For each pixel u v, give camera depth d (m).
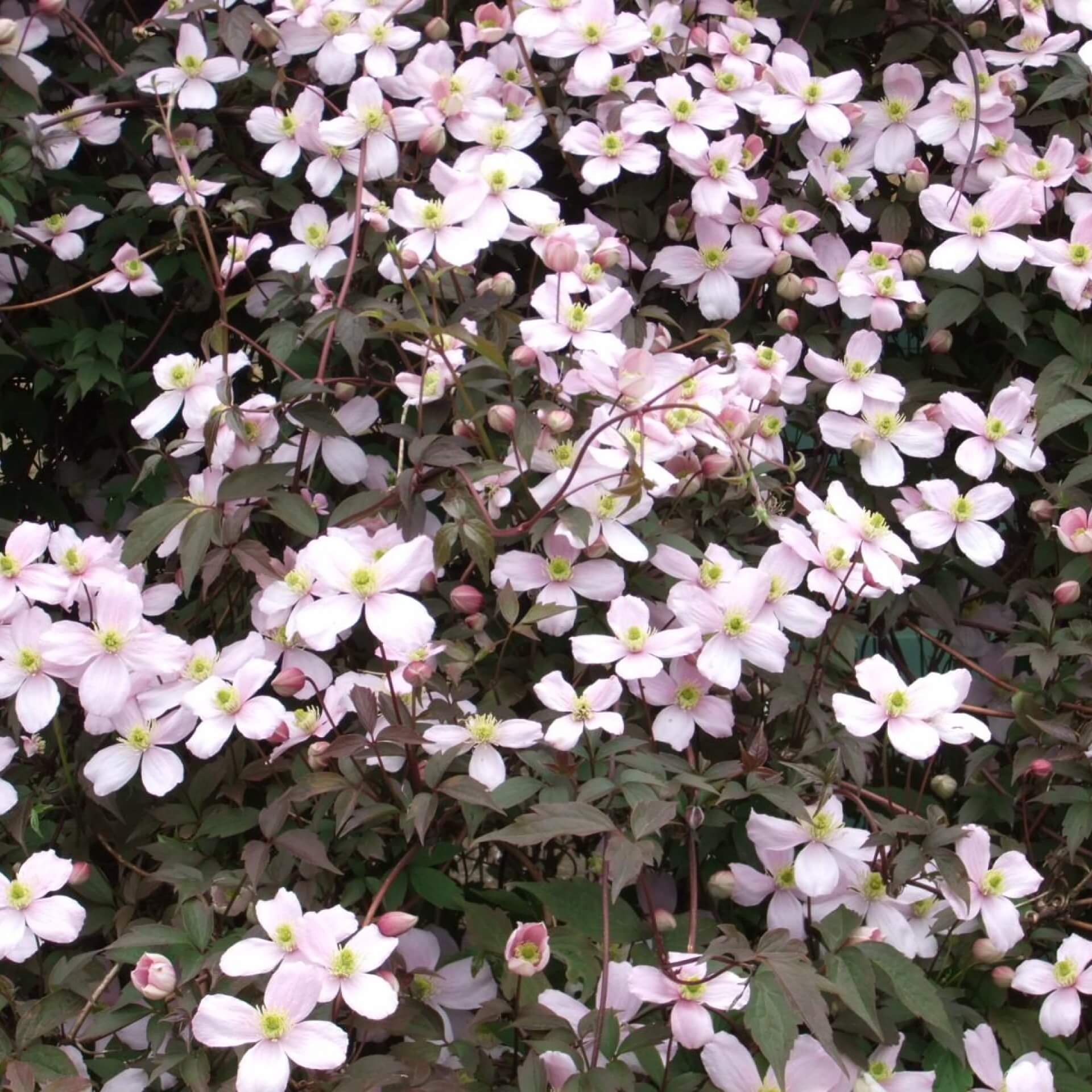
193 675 0.91
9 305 1.08
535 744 0.89
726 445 0.95
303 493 0.98
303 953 0.81
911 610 1.06
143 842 0.95
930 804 0.99
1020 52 1.11
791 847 0.89
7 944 0.85
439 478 0.94
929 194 1.05
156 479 1.08
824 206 1.08
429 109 1.03
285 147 1.05
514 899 0.93
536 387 0.97
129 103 1.06
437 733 0.87
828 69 1.11
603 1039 0.83
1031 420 1.03
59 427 1.14
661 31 1.08
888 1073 0.86
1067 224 1.11
